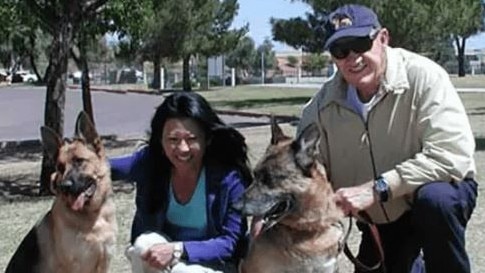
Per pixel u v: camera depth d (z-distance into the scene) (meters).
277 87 30.61
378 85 2.91
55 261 3.37
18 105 21.86
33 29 7.99
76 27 7.21
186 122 2.99
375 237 3.02
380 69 2.89
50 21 7.25
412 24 14.45
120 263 4.23
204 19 24.62
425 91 2.88
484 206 5.30
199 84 32.94
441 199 2.83
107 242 3.42
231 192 3.03
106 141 11.62
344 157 3.03
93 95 25.95
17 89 33.22
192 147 3.00
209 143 3.05
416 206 2.89
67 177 3.27
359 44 2.83
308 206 2.70
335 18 2.90
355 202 2.81
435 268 2.94
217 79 35.16
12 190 7.38
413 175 2.83
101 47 36.56
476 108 15.59
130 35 8.76
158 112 3.04
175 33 24.39
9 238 5.03
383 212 3.04
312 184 2.69
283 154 2.71
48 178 7.04
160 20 23.47
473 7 15.27
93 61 41.56
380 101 2.92
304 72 45.84
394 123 2.93
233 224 3.03
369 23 2.86
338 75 3.02
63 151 3.35
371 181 2.93
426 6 14.58
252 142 10.22
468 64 44.31
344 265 3.97
